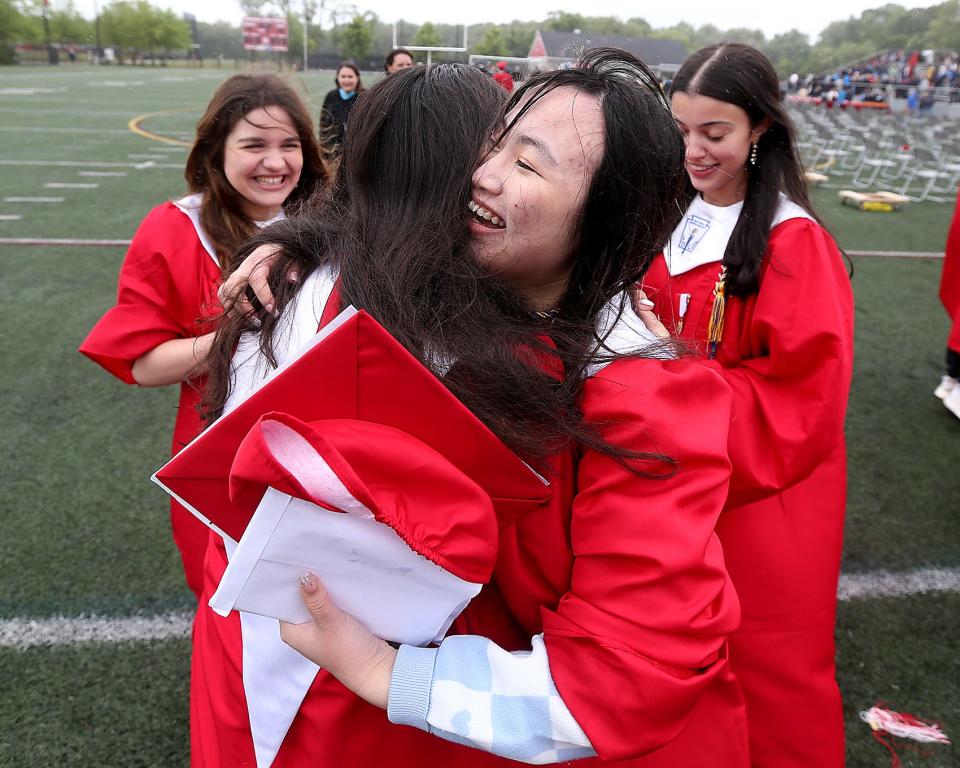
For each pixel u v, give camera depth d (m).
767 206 1.75
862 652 2.35
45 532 2.79
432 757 0.92
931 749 2.01
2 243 6.75
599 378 0.84
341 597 0.78
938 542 2.94
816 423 1.54
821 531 1.69
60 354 4.46
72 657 2.21
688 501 0.79
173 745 1.95
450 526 0.75
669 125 0.84
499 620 0.96
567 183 0.80
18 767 1.87
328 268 0.92
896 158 12.93
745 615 1.67
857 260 7.27
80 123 15.08
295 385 0.75
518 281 0.89
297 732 0.93
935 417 4.04
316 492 0.69
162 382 1.79
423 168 0.85
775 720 1.69
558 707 0.77
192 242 1.82
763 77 1.74
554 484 0.86
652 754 0.96
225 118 1.81
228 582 0.74
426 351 0.80
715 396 0.87
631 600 0.77
